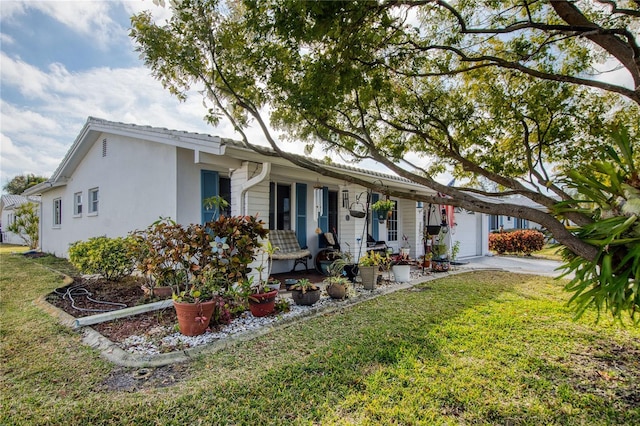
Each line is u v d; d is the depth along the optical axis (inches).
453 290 256.2
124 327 173.3
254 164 232.8
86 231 398.6
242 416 95.4
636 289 62.2
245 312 192.4
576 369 121.1
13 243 938.1
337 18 94.8
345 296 227.9
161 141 258.7
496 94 178.2
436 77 182.5
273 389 108.8
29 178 1448.1
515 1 134.5
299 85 124.6
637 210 64.3
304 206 346.0
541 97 167.0
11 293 250.7
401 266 291.1
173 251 169.8
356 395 104.4
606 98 163.2
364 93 148.8
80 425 93.3
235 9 120.0
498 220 864.3
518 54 151.2
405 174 124.1
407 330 161.2
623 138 72.9
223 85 130.2
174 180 258.2
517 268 387.9
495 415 94.4
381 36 104.1
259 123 122.8
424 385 109.4
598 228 70.6
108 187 350.6
